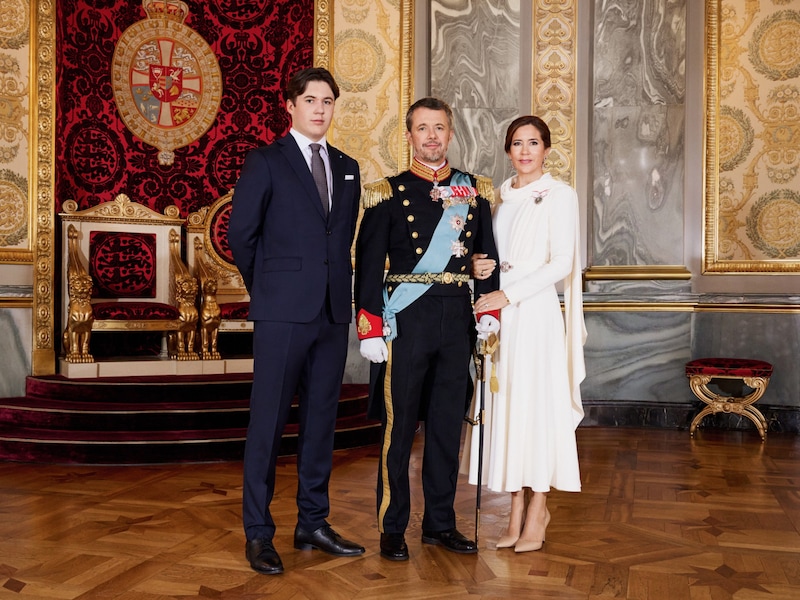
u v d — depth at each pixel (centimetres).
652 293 638
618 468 477
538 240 324
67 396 557
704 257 647
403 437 312
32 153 609
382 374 318
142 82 673
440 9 668
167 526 354
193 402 547
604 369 642
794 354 615
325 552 316
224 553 316
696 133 647
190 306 612
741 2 639
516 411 318
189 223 686
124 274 650
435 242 310
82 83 649
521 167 332
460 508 385
